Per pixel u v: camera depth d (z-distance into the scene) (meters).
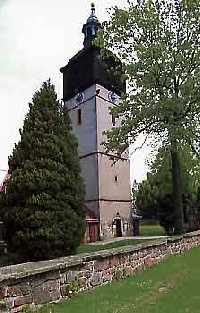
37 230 19.05
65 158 20.83
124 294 10.17
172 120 30.17
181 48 30.52
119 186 51.03
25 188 19.72
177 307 8.66
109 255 12.19
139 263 14.70
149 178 45.00
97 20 52.59
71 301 9.38
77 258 10.78
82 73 51.62
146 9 31.67
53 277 9.30
